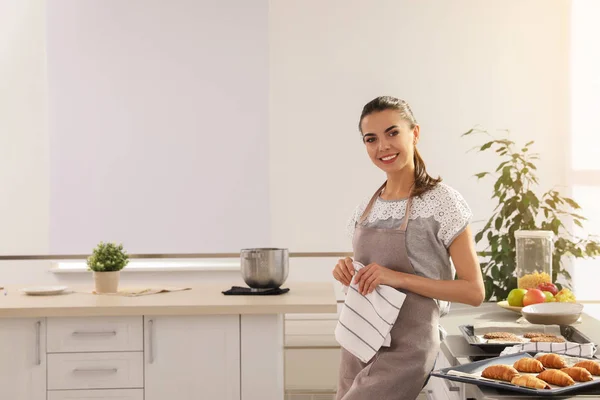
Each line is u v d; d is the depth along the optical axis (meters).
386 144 2.02
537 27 5.47
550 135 5.46
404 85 5.52
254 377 2.73
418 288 1.95
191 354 2.74
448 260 2.04
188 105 5.04
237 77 5.05
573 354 1.85
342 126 5.54
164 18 5.04
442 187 2.02
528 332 2.25
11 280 5.05
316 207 5.54
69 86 5.01
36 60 5.28
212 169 5.04
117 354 2.74
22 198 5.25
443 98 5.50
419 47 5.51
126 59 5.03
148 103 5.03
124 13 5.02
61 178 5.00
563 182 5.45
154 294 3.04
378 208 2.12
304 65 5.54
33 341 2.75
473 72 5.49
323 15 5.54
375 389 1.94
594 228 4.88
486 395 1.54
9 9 5.26
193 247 5.03
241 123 5.05
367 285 1.97
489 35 5.49
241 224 5.04
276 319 2.74
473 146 5.50
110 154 5.01
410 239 2.00
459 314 2.72
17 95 5.26
